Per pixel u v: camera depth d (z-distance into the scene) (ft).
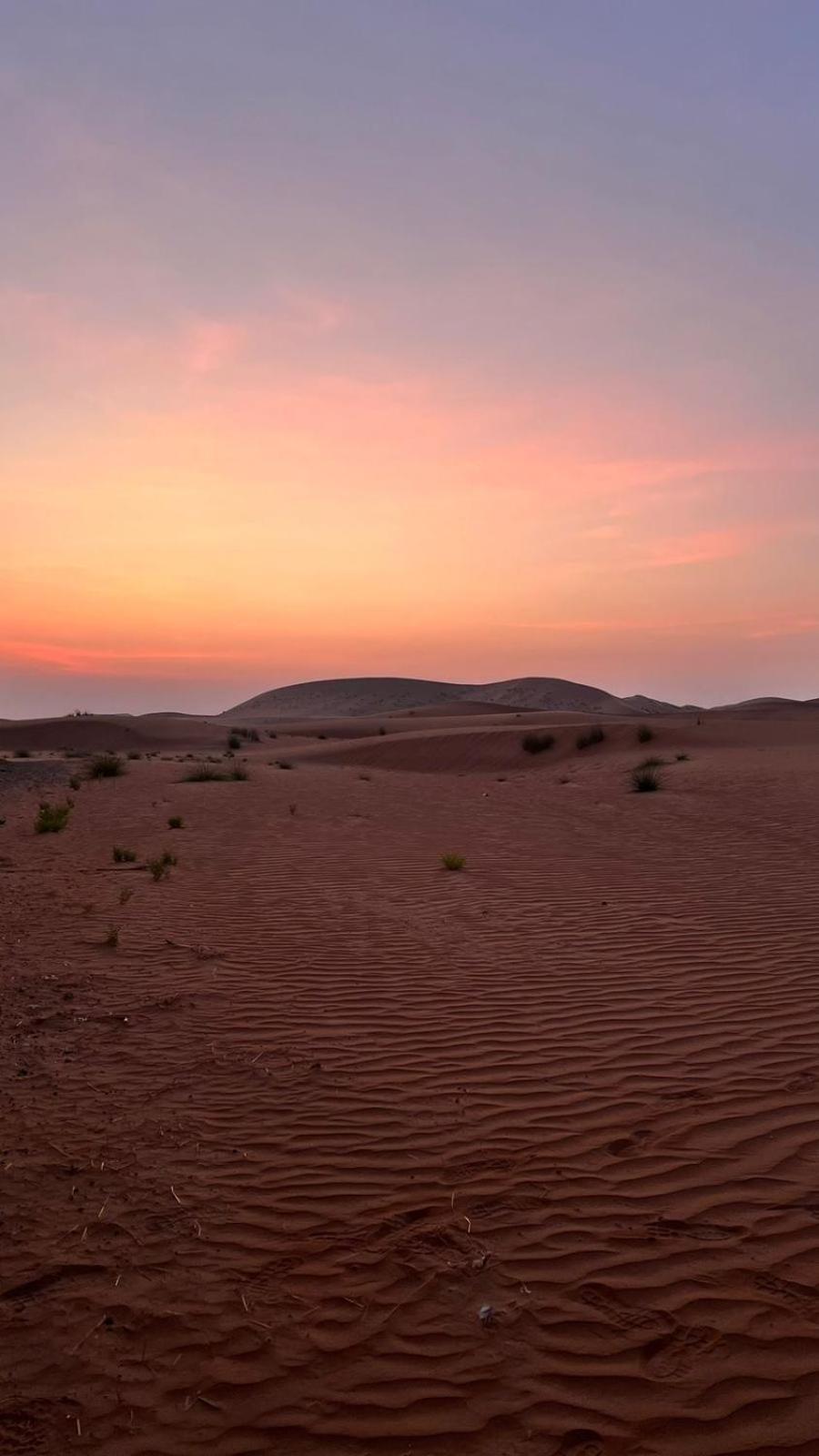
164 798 72.64
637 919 31.91
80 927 32.14
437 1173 15.37
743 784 68.49
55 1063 20.30
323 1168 15.64
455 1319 11.78
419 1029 22.06
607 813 59.77
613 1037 21.13
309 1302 12.18
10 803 71.97
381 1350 11.30
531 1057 20.21
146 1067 20.06
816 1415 10.00
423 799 71.36
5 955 28.68
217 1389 10.75
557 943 29.25
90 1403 10.55
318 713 531.09
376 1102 18.17
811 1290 11.96
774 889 35.76
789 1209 13.82
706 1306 11.78
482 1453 9.71
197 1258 13.17
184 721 254.06
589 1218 13.85
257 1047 21.12
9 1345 11.49
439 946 29.19
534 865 42.63
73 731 215.31
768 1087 18.17
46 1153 16.28
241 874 42.01
